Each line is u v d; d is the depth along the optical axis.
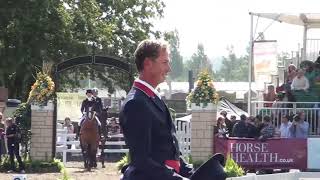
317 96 27.20
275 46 29.64
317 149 22.94
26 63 41.41
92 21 44.38
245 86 85.75
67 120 32.12
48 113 24.62
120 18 50.25
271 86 28.38
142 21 51.72
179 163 5.07
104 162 28.39
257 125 23.58
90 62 25.55
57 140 28.52
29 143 24.88
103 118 26.34
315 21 31.98
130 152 4.80
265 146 22.80
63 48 42.09
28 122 24.88
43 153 24.55
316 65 28.36
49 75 25.42
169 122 4.97
